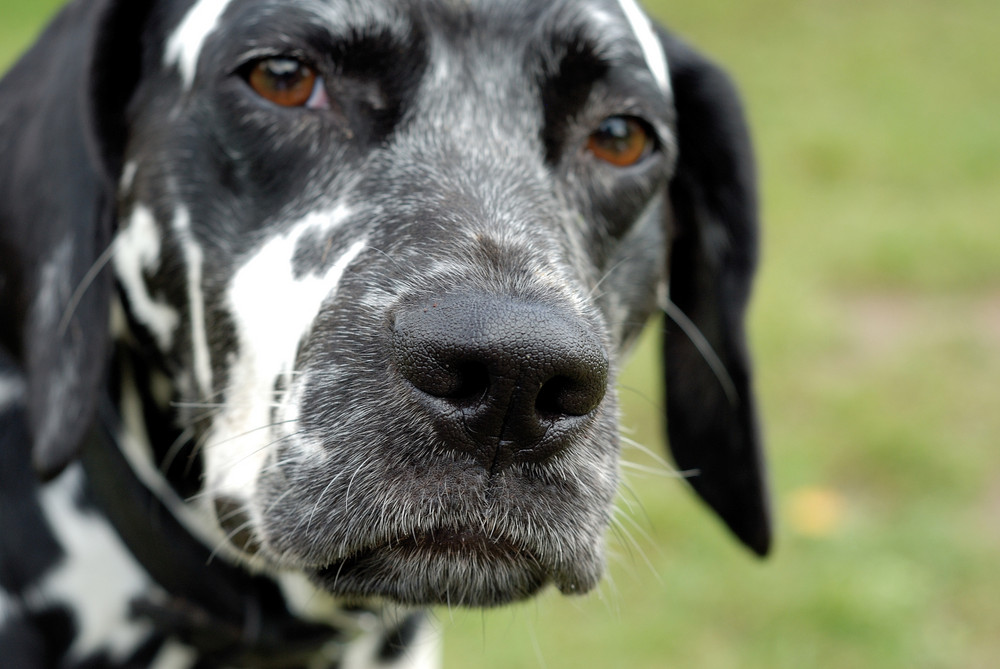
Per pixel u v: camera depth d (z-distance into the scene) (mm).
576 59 527
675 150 578
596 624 808
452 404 444
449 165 506
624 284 567
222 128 517
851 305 1344
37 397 524
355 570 471
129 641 542
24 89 555
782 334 1222
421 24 514
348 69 512
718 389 631
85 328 524
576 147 540
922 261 1441
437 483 449
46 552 534
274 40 509
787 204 1632
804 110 2146
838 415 1070
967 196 1708
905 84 2346
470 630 794
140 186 536
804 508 920
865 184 1758
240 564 536
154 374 542
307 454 467
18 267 538
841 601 819
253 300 503
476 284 457
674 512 917
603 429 478
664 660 781
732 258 619
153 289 536
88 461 536
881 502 964
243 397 503
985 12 2930
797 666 780
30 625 531
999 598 850
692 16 2877
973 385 1159
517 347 433
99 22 533
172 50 537
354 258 485
